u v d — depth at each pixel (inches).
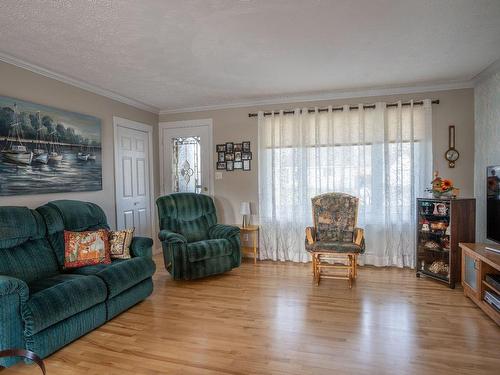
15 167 111.2
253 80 142.1
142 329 98.0
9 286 74.5
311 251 135.4
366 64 123.6
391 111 157.3
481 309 107.7
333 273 151.9
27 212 104.4
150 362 80.4
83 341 91.2
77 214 120.4
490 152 134.2
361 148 160.2
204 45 104.1
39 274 101.0
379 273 149.8
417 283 135.3
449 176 153.5
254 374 74.5
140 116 183.5
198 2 78.0
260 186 177.2
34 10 80.5
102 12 82.1
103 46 103.4
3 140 107.3
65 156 131.3
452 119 152.3
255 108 180.5
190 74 132.6
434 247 138.9
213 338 91.8
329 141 164.6
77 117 137.7
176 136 197.3
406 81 145.9
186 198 166.2
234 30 93.8
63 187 130.3
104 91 153.1
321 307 112.0
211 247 140.8
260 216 178.4
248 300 119.8
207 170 191.8
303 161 168.6
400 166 155.6
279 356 82.0
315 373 74.5
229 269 147.8
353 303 115.1
